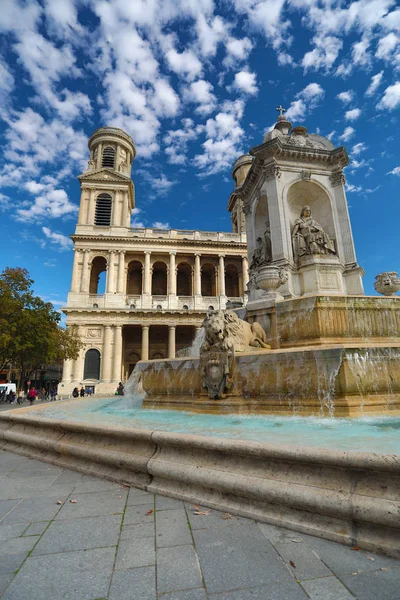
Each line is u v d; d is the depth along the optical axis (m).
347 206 13.88
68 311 46.59
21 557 2.51
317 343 8.59
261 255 14.62
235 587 2.14
